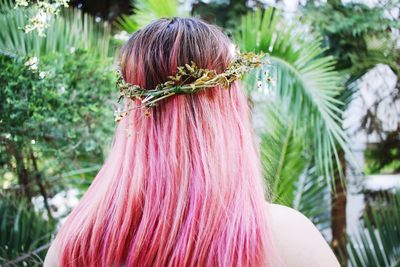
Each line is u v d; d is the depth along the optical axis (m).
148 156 0.81
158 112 0.82
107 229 0.80
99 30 3.32
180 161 0.79
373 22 3.30
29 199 3.02
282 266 0.74
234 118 0.83
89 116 2.72
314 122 2.71
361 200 3.50
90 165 3.05
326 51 3.43
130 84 0.84
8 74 2.49
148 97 0.82
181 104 0.81
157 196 0.78
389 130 3.57
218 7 3.57
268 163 2.24
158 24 0.86
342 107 3.35
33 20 2.05
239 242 0.74
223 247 0.74
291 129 2.72
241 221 0.75
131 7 3.79
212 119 0.81
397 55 3.43
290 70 2.71
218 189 0.77
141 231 0.77
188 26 0.84
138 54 0.84
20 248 2.81
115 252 0.78
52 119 2.56
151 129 0.82
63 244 0.83
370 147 3.58
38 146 2.75
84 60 2.71
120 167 0.84
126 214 0.79
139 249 0.77
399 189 2.96
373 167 3.58
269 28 2.89
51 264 0.86
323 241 0.79
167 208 0.77
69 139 2.78
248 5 3.54
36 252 2.75
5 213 2.86
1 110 2.55
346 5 3.34
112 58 2.78
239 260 0.73
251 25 2.82
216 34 0.85
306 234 0.77
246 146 0.82
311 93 2.71
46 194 3.06
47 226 2.93
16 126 2.58
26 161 2.95
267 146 2.67
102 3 3.83
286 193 2.75
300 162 2.84
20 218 2.87
